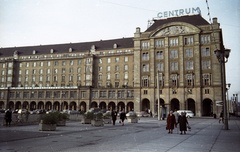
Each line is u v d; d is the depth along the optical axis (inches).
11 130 957.2
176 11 3553.2
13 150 511.2
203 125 1396.4
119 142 647.8
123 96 3654.0
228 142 660.1
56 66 4443.9
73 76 4293.8
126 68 3991.1
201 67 3083.2
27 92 4215.1
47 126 957.8
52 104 4023.1
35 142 637.3
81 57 4256.9
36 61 4586.6
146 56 3405.5
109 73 4087.1
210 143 637.9
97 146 573.3
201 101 3016.7
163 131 991.6
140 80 3373.5
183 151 508.7
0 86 4658.0
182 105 3083.2
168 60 3238.2
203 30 3115.2
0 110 3503.9
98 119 1274.6
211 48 3061.0
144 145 593.0
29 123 1331.2
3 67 4697.3
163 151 507.2
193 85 3070.9
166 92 3193.9
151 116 2942.9
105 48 4271.7
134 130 1033.5
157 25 3501.5
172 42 3270.2
